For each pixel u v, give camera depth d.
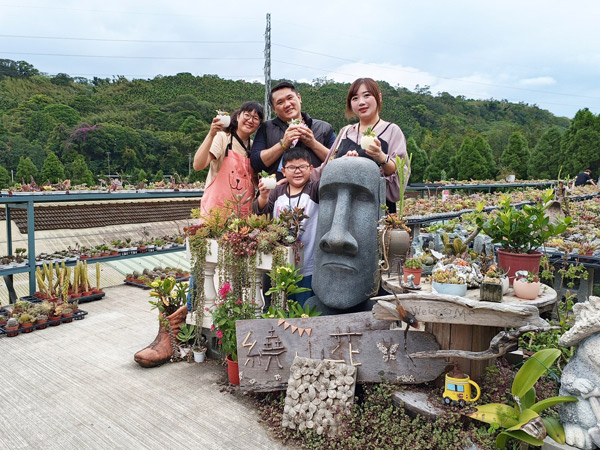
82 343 4.11
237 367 3.11
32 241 5.55
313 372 2.63
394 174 3.40
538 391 2.48
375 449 2.24
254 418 2.72
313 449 2.38
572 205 8.05
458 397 2.31
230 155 3.98
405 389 2.54
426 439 2.26
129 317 4.95
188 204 9.20
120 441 2.47
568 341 2.12
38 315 4.55
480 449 2.15
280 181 3.74
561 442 2.08
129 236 9.05
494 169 31.92
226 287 3.26
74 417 2.74
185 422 2.67
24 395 3.04
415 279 2.63
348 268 2.94
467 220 6.55
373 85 3.55
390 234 2.81
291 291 3.17
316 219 3.49
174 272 6.89
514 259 2.71
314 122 4.33
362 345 2.68
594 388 2.02
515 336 2.18
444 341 2.53
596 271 5.22
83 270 5.66
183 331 3.73
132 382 3.24
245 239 3.39
